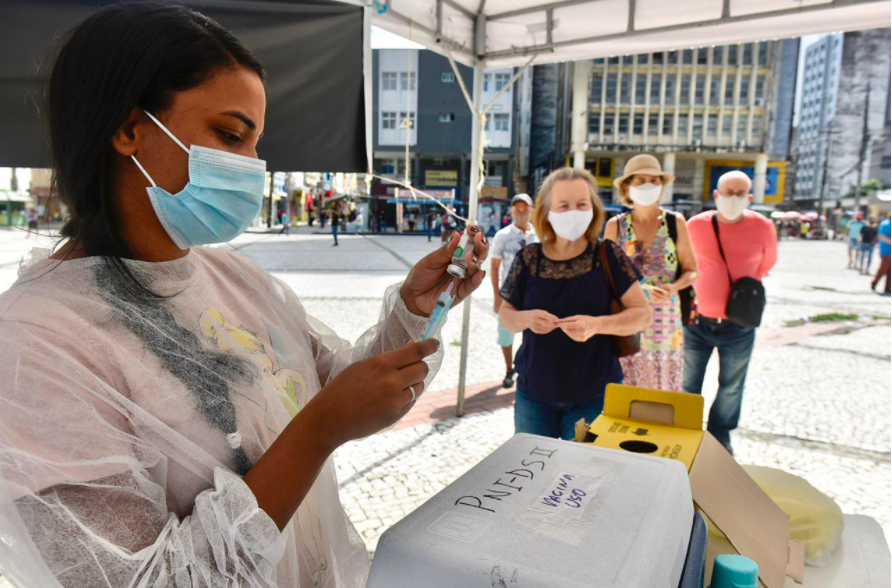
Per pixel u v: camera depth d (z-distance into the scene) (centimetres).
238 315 93
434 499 85
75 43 72
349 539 111
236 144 81
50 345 61
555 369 229
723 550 114
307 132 256
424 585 70
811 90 7500
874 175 4997
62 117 72
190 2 228
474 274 112
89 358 64
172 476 70
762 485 154
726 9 303
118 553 57
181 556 62
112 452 60
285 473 69
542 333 220
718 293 333
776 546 117
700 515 101
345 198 3250
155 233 80
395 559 72
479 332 679
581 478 93
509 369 471
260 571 66
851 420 411
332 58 256
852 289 1120
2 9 189
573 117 3803
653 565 70
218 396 75
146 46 71
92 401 61
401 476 317
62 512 55
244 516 64
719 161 3978
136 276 75
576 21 333
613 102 3816
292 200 3925
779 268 1555
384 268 1303
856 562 131
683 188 4016
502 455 103
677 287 318
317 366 116
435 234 3066
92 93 70
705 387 488
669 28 316
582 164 3853
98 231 73
